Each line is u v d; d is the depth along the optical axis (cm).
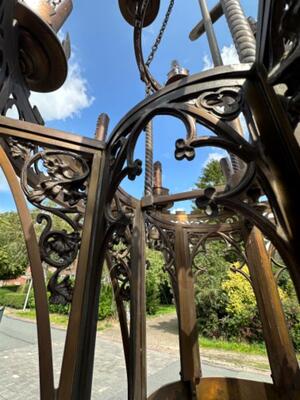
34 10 77
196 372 137
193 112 55
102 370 358
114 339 546
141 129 62
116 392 288
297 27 41
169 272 165
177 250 166
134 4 112
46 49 86
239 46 67
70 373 55
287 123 46
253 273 133
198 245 166
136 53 114
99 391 290
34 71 91
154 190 169
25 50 86
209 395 131
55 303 65
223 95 54
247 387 126
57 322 675
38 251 66
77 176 75
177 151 54
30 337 551
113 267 119
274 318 120
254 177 49
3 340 518
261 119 50
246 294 512
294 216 44
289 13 41
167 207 159
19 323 701
